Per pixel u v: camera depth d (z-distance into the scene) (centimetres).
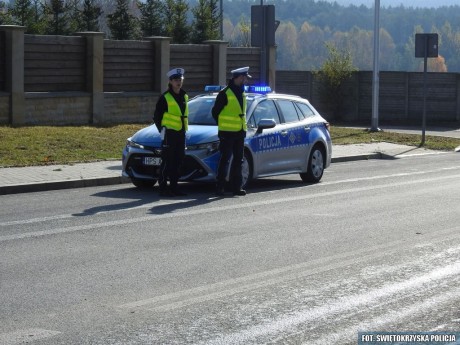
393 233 1191
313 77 4066
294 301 832
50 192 1572
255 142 1633
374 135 2998
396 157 2486
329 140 1845
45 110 2469
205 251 1052
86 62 2600
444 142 2916
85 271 941
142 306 810
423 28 13775
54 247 1063
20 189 1565
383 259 1022
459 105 3850
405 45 12306
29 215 1301
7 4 3291
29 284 884
